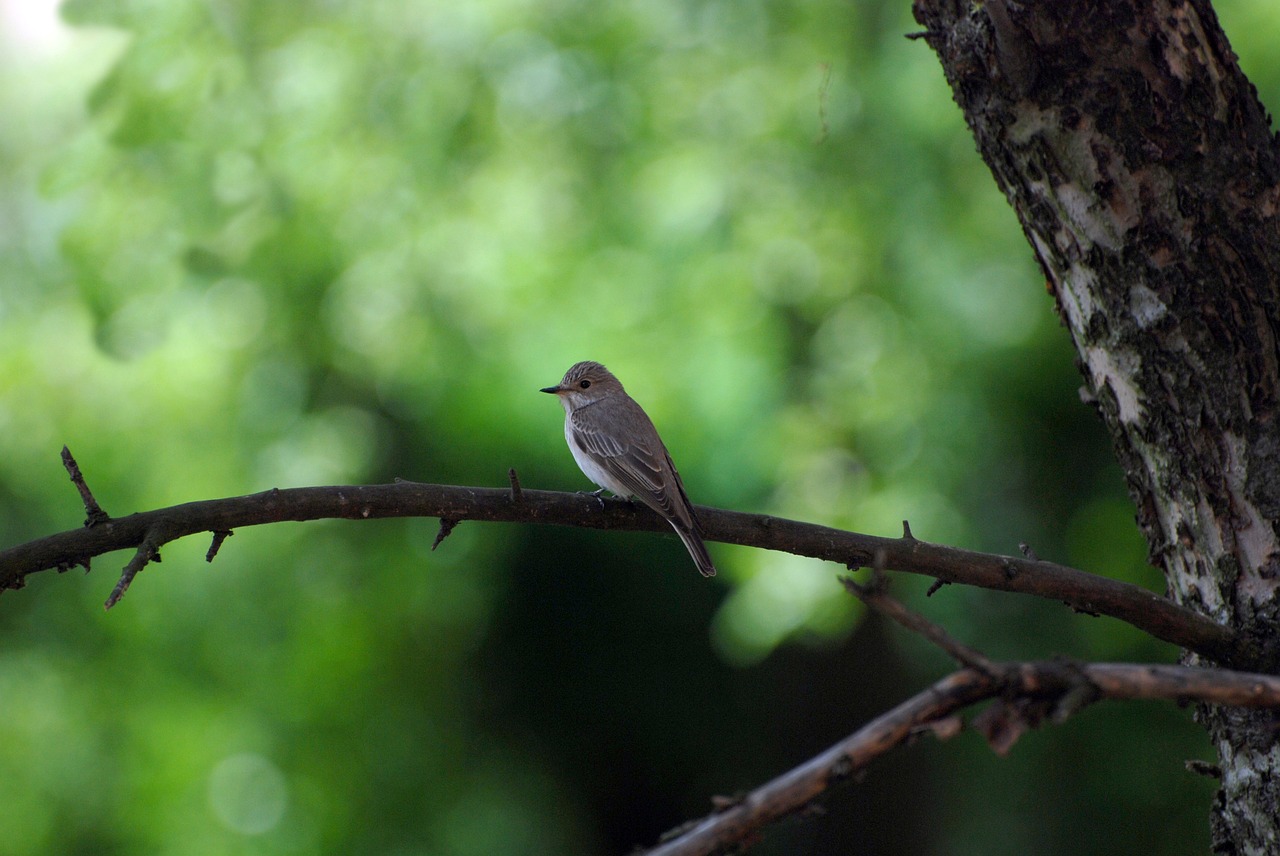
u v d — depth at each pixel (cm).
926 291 1541
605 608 2073
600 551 2006
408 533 1944
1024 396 1672
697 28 1568
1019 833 1978
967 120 602
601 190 1616
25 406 1738
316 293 1580
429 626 2042
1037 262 611
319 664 1983
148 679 1984
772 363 1583
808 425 1514
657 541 1992
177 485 1792
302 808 1991
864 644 1798
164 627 1947
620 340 1627
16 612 1966
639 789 2155
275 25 1501
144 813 1970
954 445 1561
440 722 2075
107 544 533
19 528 1873
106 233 1428
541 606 2078
